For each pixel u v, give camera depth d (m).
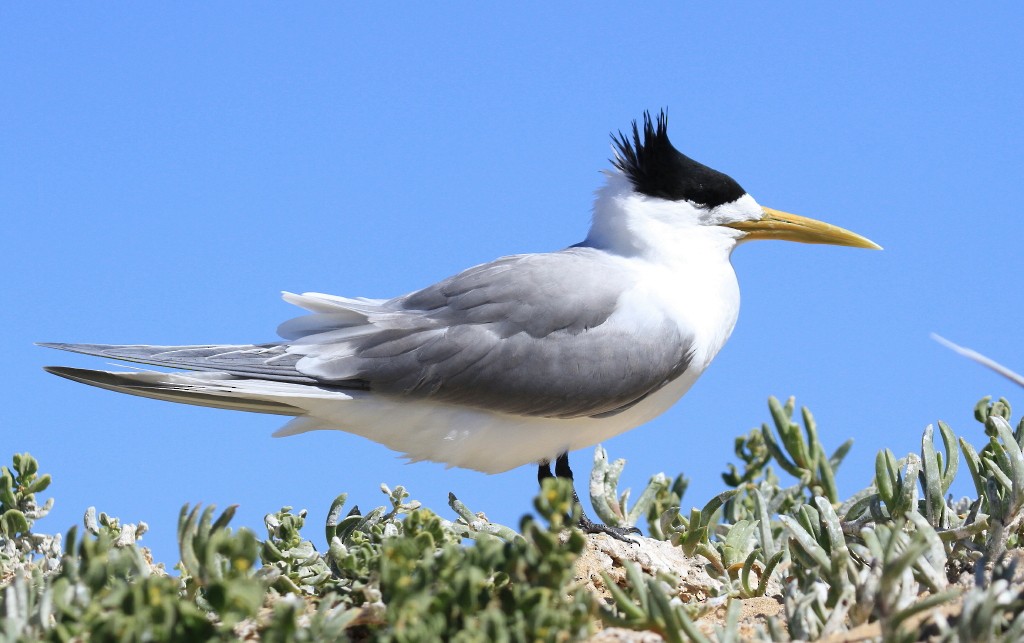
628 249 12.57
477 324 11.54
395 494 10.03
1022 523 9.14
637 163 12.80
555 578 6.29
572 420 11.87
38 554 9.81
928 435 9.38
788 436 11.18
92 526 10.12
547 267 11.87
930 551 7.80
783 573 9.24
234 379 11.34
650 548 9.83
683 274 12.45
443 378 11.41
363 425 11.71
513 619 6.14
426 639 5.79
